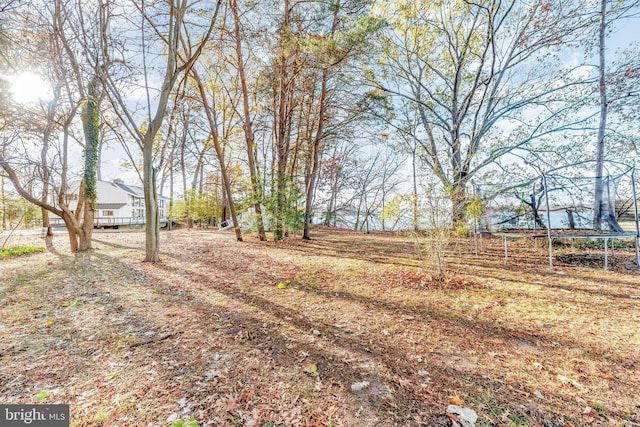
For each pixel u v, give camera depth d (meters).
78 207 7.76
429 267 5.39
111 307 3.49
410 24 11.55
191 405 1.79
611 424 1.63
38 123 6.76
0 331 2.78
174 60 6.25
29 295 3.90
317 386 2.00
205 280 4.84
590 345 2.55
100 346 2.53
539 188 8.12
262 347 2.54
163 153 7.74
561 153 9.96
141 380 2.04
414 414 1.72
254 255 7.35
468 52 11.84
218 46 9.29
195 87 11.48
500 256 6.83
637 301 3.64
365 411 1.75
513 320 3.15
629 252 6.71
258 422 1.66
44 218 10.98
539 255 6.80
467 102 11.15
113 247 8.27
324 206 23.12
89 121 7.28
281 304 3.69
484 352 2.47
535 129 10.61
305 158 14.71
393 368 2.22
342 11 8.99
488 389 1.96
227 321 3.13
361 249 8.56
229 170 17.39
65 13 5.42
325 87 10.17
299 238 11.79
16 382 1.99
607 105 8.92
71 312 3.31
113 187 28.52
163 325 3.00
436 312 3.42
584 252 6.76
